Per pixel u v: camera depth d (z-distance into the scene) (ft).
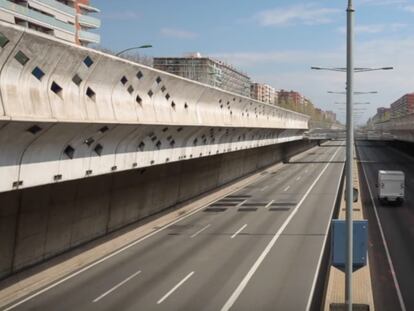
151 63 130.21
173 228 127.24
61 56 63.67
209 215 147.02
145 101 95.71
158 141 110.01
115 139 88.07
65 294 73.46
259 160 298.56
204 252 99.71
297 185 224.33
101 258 96.53
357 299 66.08
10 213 76.18
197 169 174.81
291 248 102.32
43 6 275.59
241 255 96.68
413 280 78.43
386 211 149.79
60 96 66.95
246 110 188.55
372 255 95.09
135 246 107.04
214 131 146.92
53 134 67.36
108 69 76.64
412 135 312.50
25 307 67.97
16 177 64.34
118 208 115.03
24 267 81.56
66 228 93.45
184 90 114.83
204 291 73.46
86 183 96.53
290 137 334.03
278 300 68.85
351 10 55.31
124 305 67.36
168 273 84.02
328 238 111.86
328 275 80.18
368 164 333.83
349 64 55.57
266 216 143.43
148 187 131.64
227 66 379.76
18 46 55.72
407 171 278.67
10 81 57.31
